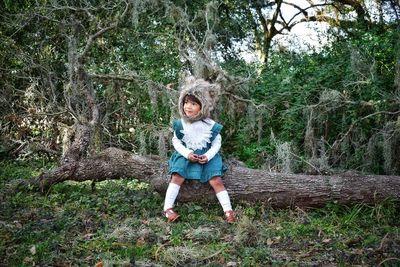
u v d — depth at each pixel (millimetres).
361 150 6730
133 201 5262
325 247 3959
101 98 8570
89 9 8359
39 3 8773
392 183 5043
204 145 4887
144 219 4656
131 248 3707
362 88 7109
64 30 8508
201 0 9227
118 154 5789
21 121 8359
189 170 4836
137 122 8477
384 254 3773
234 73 8617
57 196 5477
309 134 6930
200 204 5086
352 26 9789
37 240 3898
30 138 8484
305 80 8008
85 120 6812
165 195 5297
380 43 7652
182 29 9102
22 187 5703
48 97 8695
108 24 8680
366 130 6859
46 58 8789
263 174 5188
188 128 4895
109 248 3752
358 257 3689
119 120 8672
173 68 8781
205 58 7988
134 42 9102
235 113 8055
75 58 7484
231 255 3693
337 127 7188
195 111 4867
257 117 7770
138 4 8180
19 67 8875
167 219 4680
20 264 3369
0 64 8711
